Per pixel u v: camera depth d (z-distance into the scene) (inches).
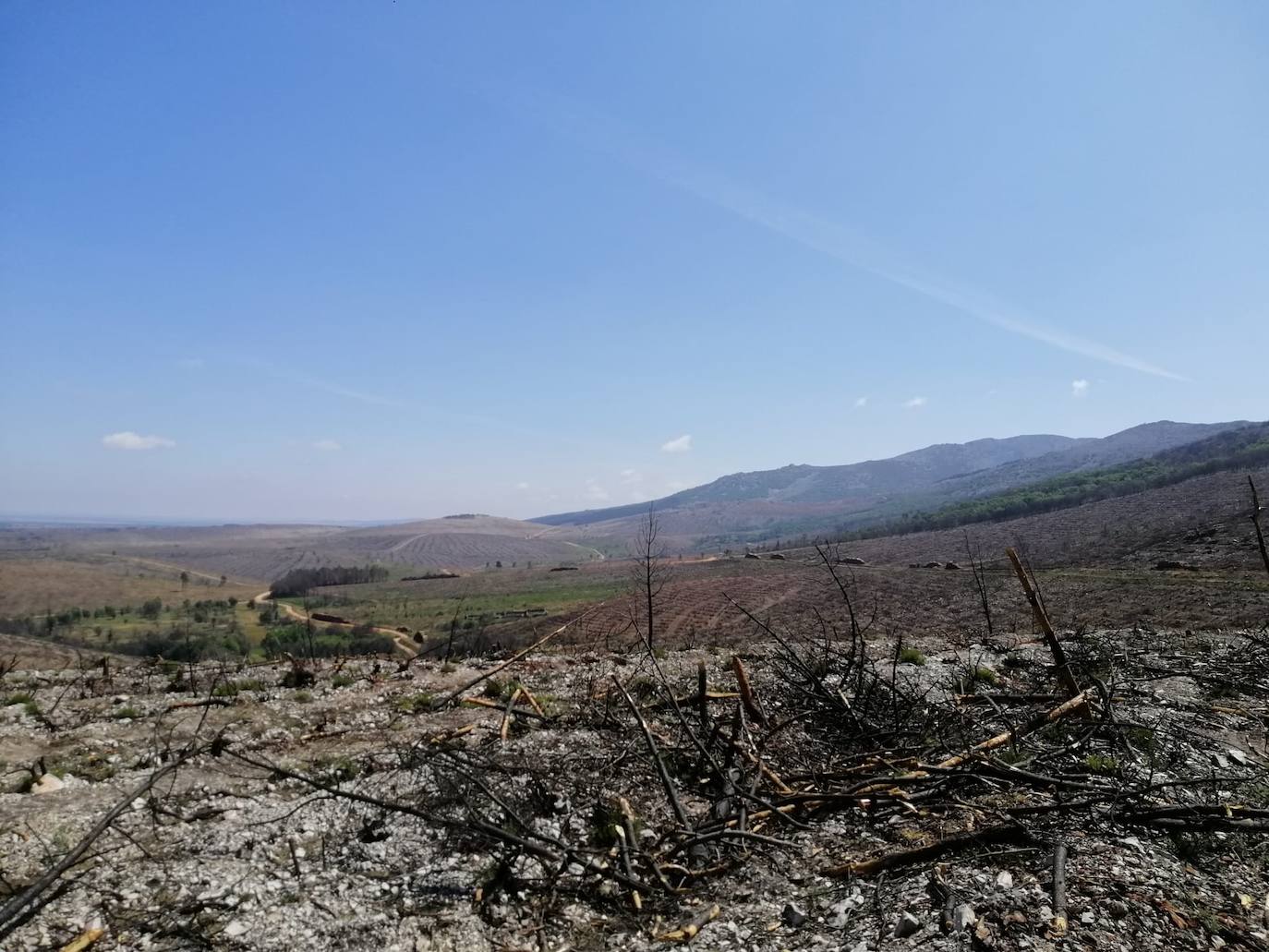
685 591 2324.1
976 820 257.9
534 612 2383.1
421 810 273.0
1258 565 1681.8
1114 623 1101.1
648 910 231.3
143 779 349.7
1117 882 198.4
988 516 4798.2
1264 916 188.1
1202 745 339.6
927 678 509.0
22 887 236.1
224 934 212.1
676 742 370.6
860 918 203.3
